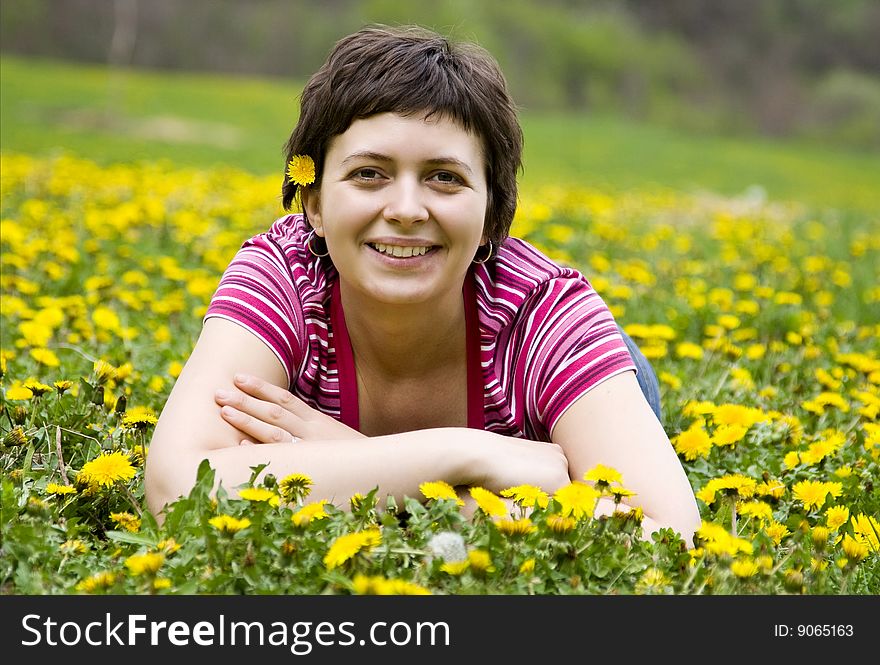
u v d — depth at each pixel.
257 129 42.25
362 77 4.27
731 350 7.07
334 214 4.35
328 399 4.79
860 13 83.75
